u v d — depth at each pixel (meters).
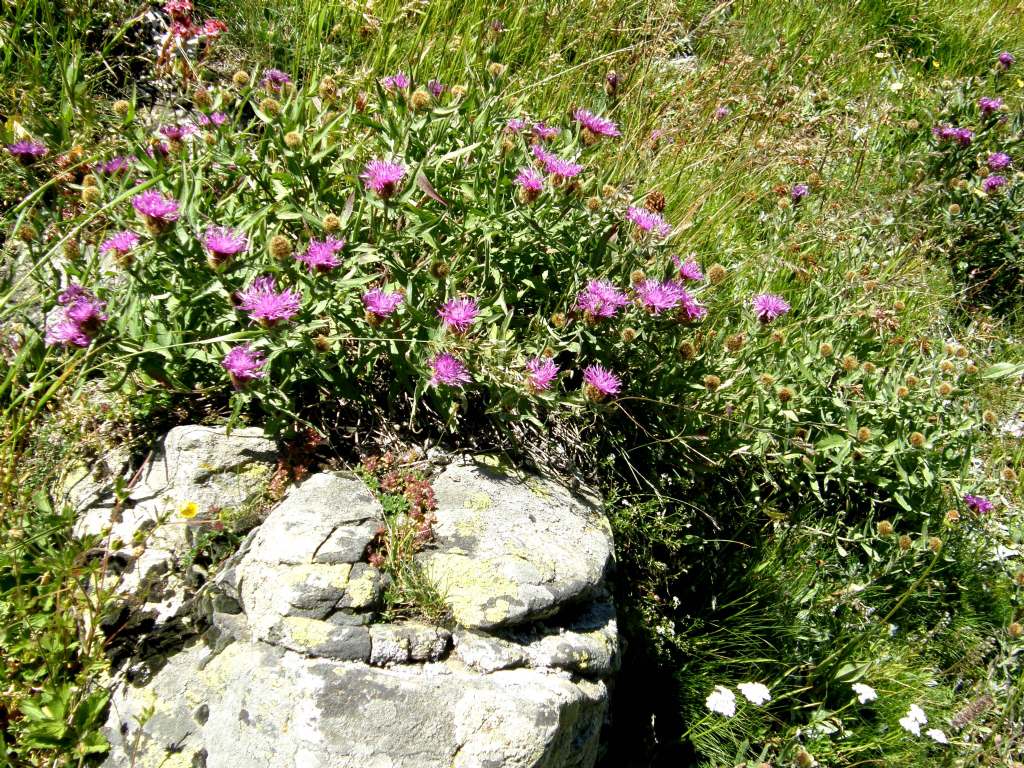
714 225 1.19
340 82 1.06
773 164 1.31
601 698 0.67
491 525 0.71
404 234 0.76
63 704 0.60
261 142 0.80
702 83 1.42
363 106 0.91
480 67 1.18
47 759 0.60
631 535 0.85
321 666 0.59
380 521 0.69
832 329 1.06
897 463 0.98
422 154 0.80
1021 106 1.74
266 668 0.60
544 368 0.75
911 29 2.00
